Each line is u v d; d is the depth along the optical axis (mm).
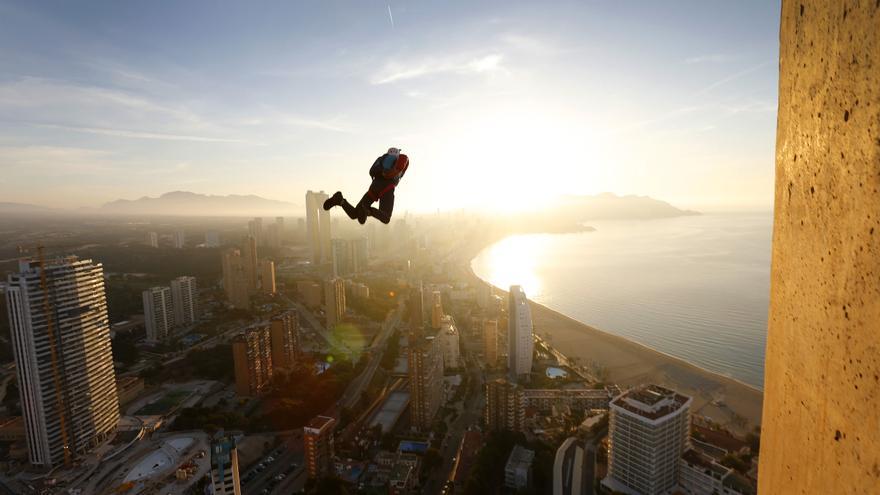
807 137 2598
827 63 2348
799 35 2703
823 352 2428
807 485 2609
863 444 2068
